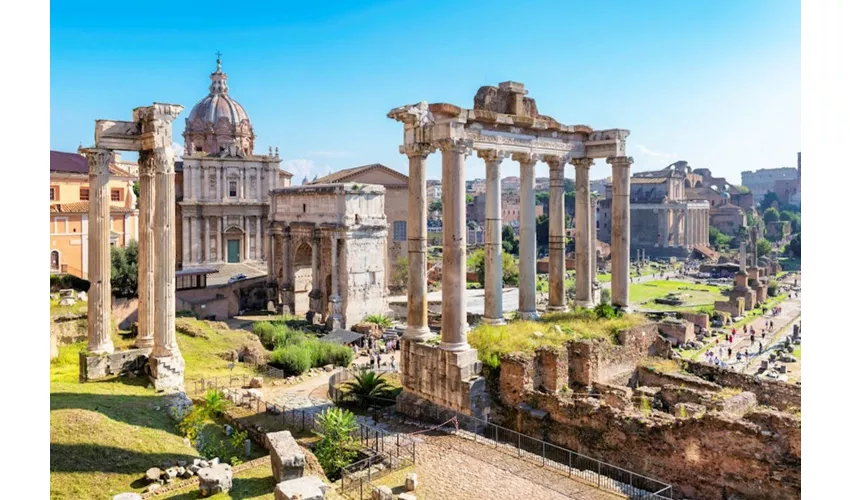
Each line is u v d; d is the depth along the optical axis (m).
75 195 75.38
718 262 169.00
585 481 24.62
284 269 86.19
